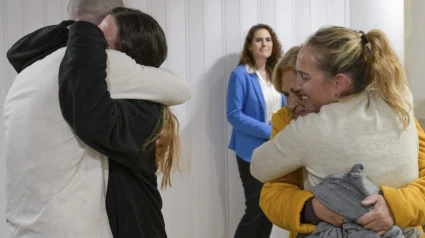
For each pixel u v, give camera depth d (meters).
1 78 3.29
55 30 1.44
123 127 1.37
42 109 1.34
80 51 1.30
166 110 1.54
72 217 1.33
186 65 3.66
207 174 3.75
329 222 1.33
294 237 1.49
